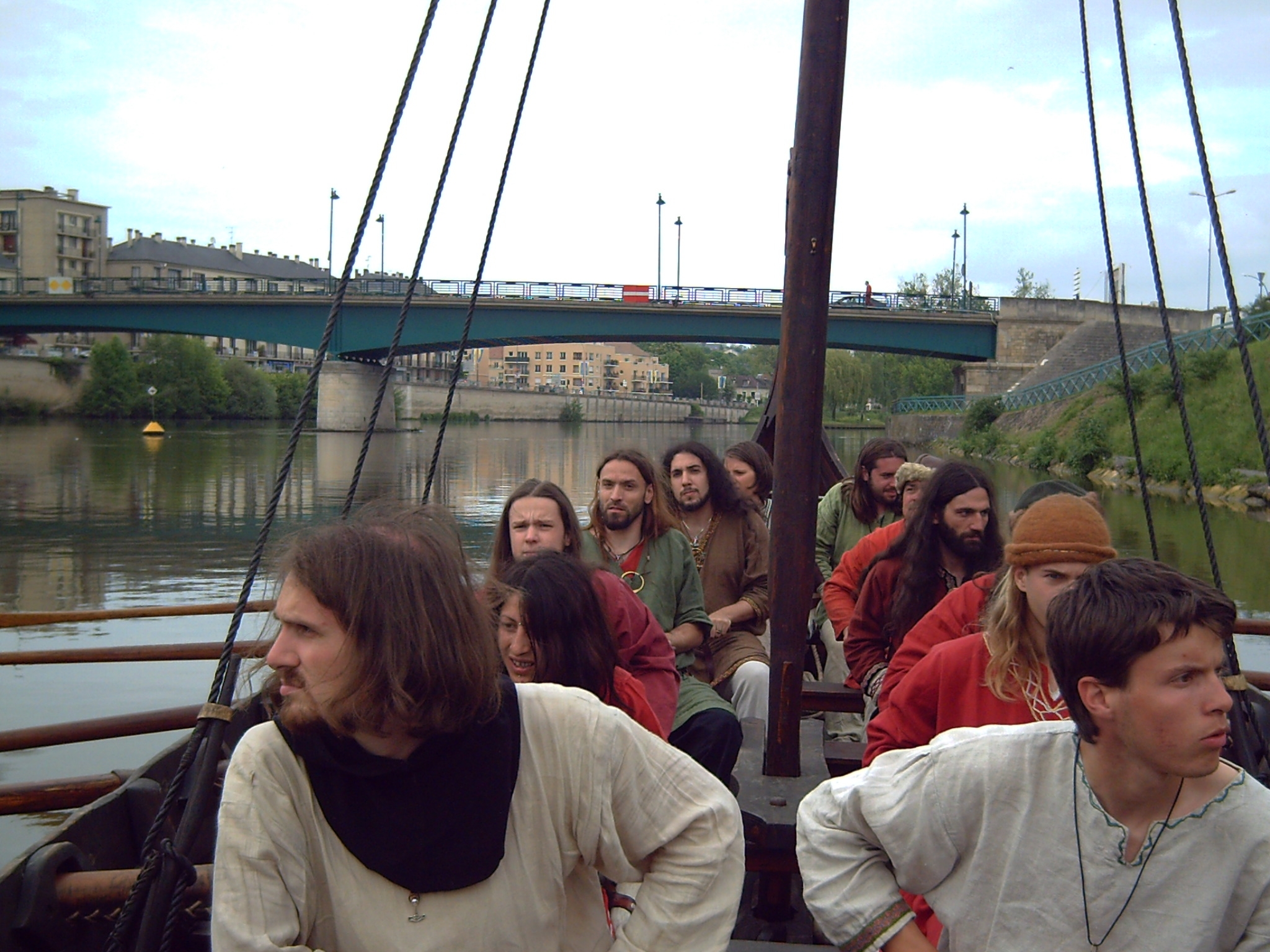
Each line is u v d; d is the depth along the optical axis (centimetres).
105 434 5441
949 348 4131
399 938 138
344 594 131
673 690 306
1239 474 2355
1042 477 3108
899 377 7775
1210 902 146
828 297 267
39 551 1616
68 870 261
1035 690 217
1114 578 143
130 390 7238
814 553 273
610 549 395
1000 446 3900
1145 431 2834
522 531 310
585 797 149
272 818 137
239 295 3944
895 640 345
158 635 1042
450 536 145
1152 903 149
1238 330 263
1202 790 147
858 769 316
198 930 252
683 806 157
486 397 9706
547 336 3859
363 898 138
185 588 1325
